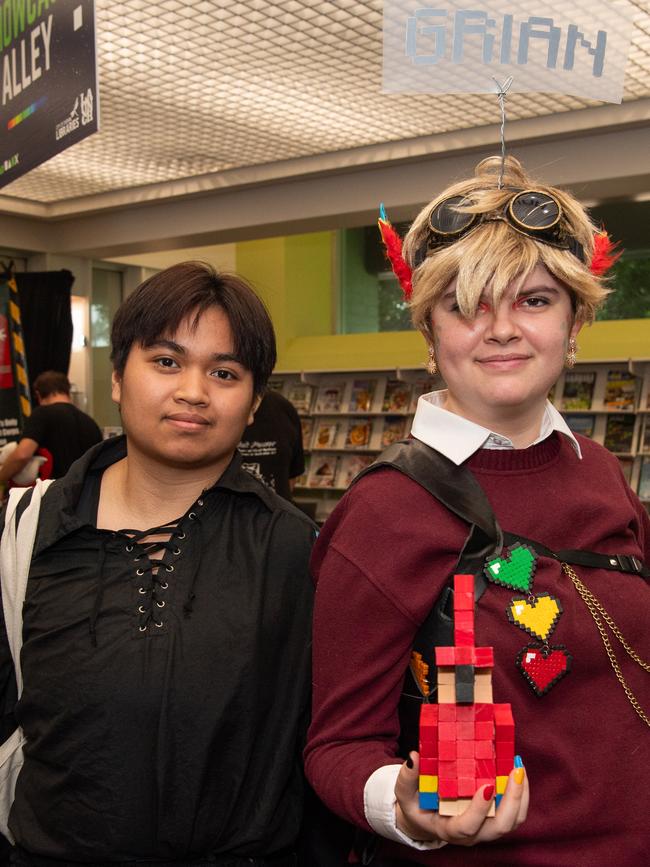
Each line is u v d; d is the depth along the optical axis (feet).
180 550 4.11
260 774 4.00
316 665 3.60
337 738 3.46
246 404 4.23
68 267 19.11
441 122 12.45
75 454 15.03
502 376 3.52
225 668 3.90
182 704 3.84
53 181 15.80
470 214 3.51
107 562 4.09
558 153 12.66
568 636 3.40
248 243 25.22
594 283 3.59
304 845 4.34
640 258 21.97
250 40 9.58
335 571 3.52
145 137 13.12
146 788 3.82
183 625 3.94
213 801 3.90
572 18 4.08
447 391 4.04
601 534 3.68
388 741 3.51
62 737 3.91
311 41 9.62
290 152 13.99
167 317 4.02
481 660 2.76
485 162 3.91
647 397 19.36
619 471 4.08
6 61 8.48
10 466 14.67
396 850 3.65
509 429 3.71
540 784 3.39
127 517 4.31
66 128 7.27
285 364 24.81
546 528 3.61
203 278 4.17
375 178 14.35
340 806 3.27
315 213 14.99
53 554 4.19
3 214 17.79
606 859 3.39
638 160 12.09
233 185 15.28
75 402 19.49
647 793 3.44
